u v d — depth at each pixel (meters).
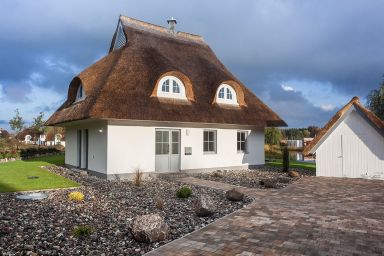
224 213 7.76
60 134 52.97
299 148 33.78
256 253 5.05
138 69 15.29
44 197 9.18
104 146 13.98
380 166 13.71
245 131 18.83
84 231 5.88
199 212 7.44
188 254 5.06
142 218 5.89
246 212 7.73
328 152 14.83
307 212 7.68
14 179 12.76
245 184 12.48
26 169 16.70
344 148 14.48
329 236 5.84
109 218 7.15
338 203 8.73
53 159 25.55
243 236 5.90
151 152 14.84
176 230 6.40
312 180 13.52
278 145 32.34
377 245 5.36
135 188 11.26
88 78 15.16
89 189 10.80
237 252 5.11
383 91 21.38
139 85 14.51
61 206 8.13
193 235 6.00
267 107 19.66
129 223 6.76
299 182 12.91
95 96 13.21
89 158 15.66
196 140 16.58
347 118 14.48
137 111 13.34
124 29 18.08
